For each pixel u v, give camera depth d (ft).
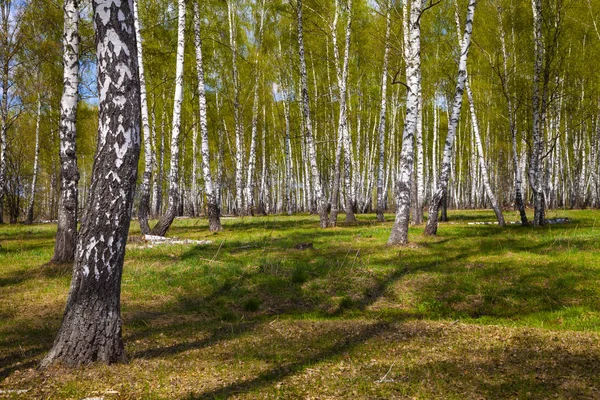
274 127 131.03
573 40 78.59
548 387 13.24
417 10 44.60
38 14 69.21
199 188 152.35
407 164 44.19
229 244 45.85
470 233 52.31
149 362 16.11
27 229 75.31
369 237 50.75
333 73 103.04
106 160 15.25
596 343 17.60
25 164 125.59
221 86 104.17
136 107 15.80
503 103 79.41
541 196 58.03
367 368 15.29
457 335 19.48
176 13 78.43
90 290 15.47
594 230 48.37
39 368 15.10
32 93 81.76
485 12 72.69
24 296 27.68
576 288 27.14
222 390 13.33
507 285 28.89
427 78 79.10
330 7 71.05
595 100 87.35
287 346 18.44
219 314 25.76
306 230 59.72
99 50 15.33
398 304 28.09
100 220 15.34
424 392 13.03
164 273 33.42
